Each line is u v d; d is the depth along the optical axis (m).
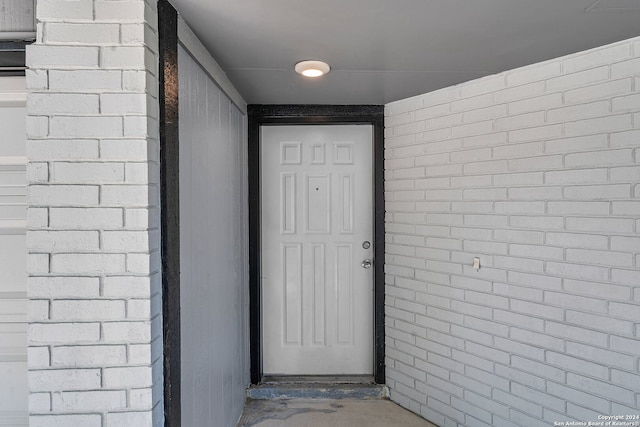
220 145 1.81
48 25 1.05
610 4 1.21
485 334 1.96
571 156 1.65
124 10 1.05
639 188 1.48
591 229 1.60
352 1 1.18
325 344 2.64
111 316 1.06
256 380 2.52
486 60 1.70
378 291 2.46
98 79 1.05
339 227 2.61
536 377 1.77
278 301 2.63
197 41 1.44
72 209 1.05
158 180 1.13
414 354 2.30
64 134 1.05
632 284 1.49
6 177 1.33
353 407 2.36
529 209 1.79
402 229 2.35
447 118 2.11
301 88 2.09
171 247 1.16
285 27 1.35
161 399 1.12
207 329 1.60
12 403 1.34
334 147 2.59
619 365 1.52
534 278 1.78
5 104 1.32
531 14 1.27
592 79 1.59
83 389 1.05
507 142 1.87
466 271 2.04
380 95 2.24
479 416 1.99
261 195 2.59
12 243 1.34
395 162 2.38
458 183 2.07
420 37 1.45
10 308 1.34
